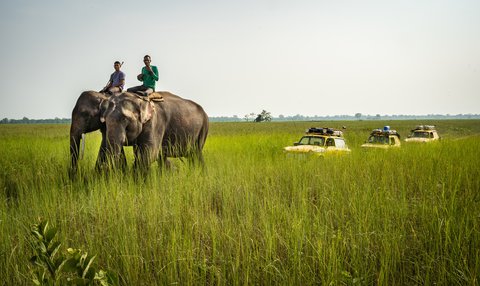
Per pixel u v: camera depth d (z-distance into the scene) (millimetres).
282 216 6438
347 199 7641
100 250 5324
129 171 9547
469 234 5297
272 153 15398
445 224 5746
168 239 5395
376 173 10438
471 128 85438
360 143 24656
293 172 9992
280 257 5262
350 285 4449
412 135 25344
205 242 5797
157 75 11438
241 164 11719
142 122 9938
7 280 4594
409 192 9008
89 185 8125
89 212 6957
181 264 4812
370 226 6059
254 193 8414
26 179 9469
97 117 11000
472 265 4867
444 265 4691
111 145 9344
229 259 5094
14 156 13570
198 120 12500
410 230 6125
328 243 5289
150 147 10273
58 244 2580
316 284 4715
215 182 9281
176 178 8914
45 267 2611
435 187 8578
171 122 11422
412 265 5164
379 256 5277
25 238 5375
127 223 6148
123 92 10109
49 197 7359
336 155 13367
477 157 13250
